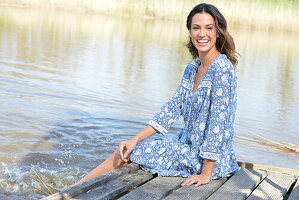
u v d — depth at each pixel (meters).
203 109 3.11
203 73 3.18
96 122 5.58
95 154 4.43
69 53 11.20
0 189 3.44
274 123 6.50
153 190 2.90
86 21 20.56
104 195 2.77
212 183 3.13
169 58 12.06
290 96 8.71
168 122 3.38
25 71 8.29
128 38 16.08
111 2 25.52
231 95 3.05
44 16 20.36
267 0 26.27
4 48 10.77
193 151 3.17
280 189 3.21
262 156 5.02
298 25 25.72
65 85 7.52
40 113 5.66
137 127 5.56
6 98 6.18
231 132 3.14
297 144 5.61
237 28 25.09
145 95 7.40
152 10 26.19
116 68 9.80
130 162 3.38
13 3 23.84
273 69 12.40
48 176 3.78
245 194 2.98
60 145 4.59
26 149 4.36
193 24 3.10
